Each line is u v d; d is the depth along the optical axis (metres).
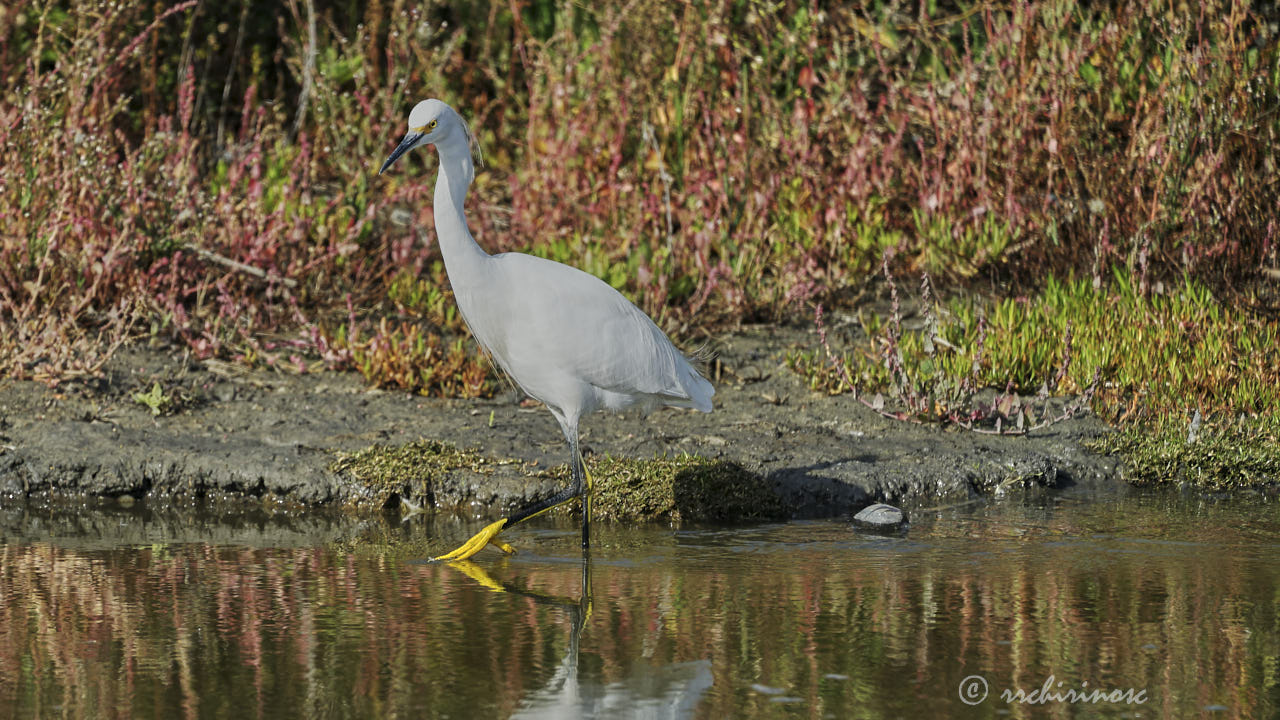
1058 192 14.93
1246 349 12.64
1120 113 14.92
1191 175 14.36
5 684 6.45
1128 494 10.65
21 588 8.03
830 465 10.71
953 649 6.95
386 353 12.59
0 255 12.85
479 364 12.55
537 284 9.21
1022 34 15.01
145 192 13.52
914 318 14.48
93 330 13.17
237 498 10.46
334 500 10.31
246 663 6.76
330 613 7.59
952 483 10.61
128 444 10.84
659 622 7.44
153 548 9.03
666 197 14.89
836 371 12.67
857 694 6.34
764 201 14.66
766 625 7.37
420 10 17.84
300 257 14.36
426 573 8.48
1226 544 9.02
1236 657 6.81
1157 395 12.07
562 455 10.82
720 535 9.48
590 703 6.24
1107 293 13.93
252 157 14.38
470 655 6.89
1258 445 11.10
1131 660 6.77
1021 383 12.66
